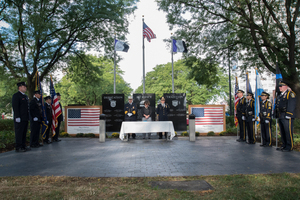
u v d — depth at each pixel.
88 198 3.63
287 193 3.79
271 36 15.91
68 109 13.68
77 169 5.61
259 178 4.63
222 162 6.33
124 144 10.08
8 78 19.09
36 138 9.56
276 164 6.08
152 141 11.07
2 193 3.88
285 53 17.14
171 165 5.98
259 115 9.62
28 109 8.75
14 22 15.09
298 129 12.47
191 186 4.22
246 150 8.37
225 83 40.50
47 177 4.89
